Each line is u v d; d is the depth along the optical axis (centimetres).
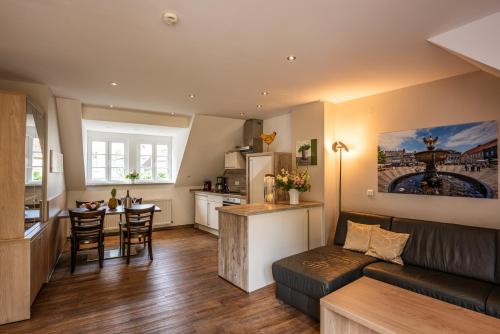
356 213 365
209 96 390
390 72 293
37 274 288
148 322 248
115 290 314
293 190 383
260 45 230
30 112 279
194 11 180
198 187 693
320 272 263
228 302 288
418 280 244
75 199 557
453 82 304
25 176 258
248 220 313
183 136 582
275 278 290
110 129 579
